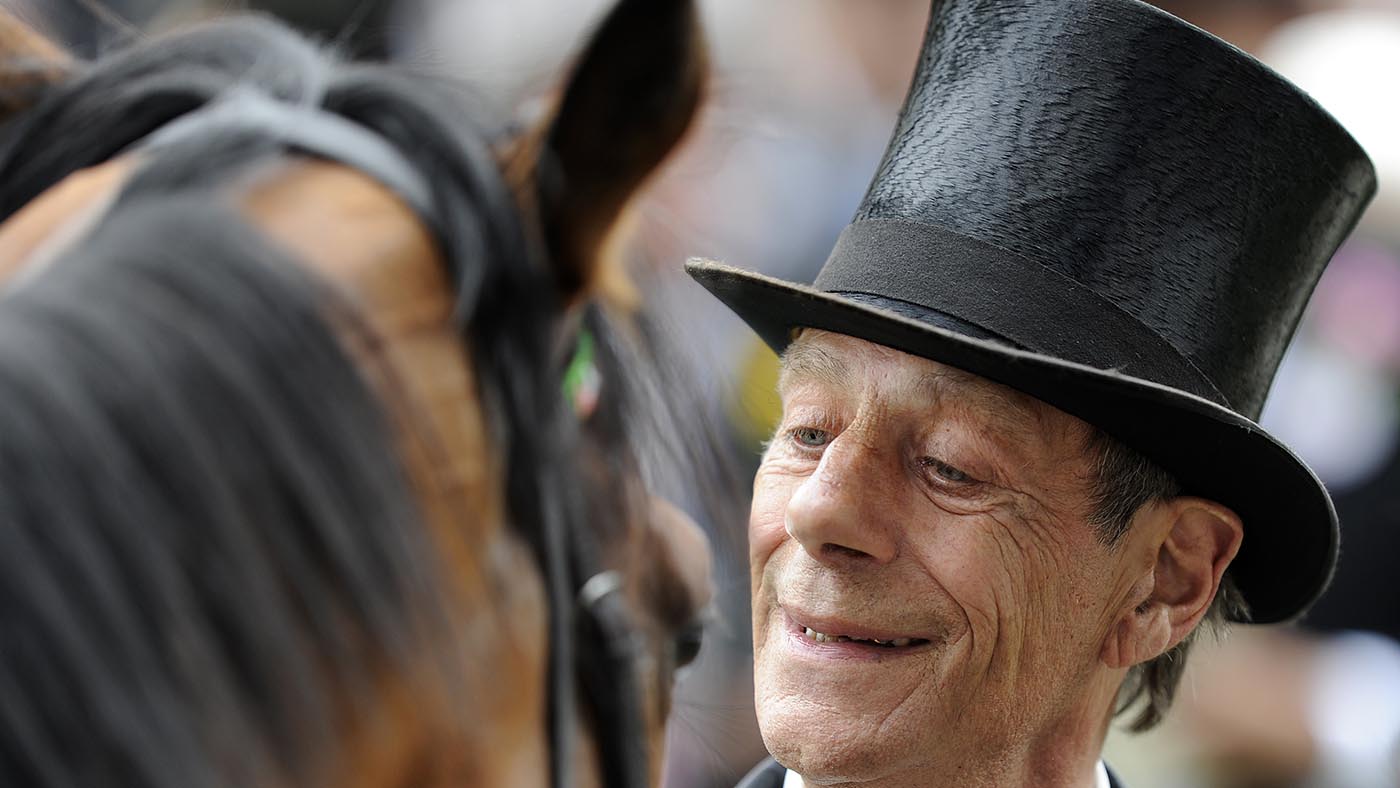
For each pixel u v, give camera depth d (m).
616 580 2.33
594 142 2.11
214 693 1.54
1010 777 2.97
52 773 1.44
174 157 1.90
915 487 2.86
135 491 1.53
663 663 2.53
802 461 2.98
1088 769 3.12
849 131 6.73
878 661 2.88
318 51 2.31
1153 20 2.86
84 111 2.16
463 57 4.20
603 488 2.35
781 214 6.23
